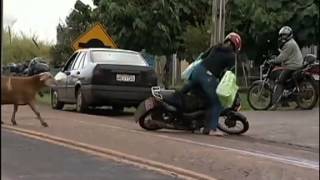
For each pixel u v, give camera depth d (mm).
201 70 11547
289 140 10766
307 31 20328
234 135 11633
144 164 8117
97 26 18250
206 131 11648
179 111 11711
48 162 8180
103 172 7629
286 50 14969
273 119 13227
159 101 11695
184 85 11805
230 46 11695
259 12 20781
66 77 16516
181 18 23266
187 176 7434
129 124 12844
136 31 22344
